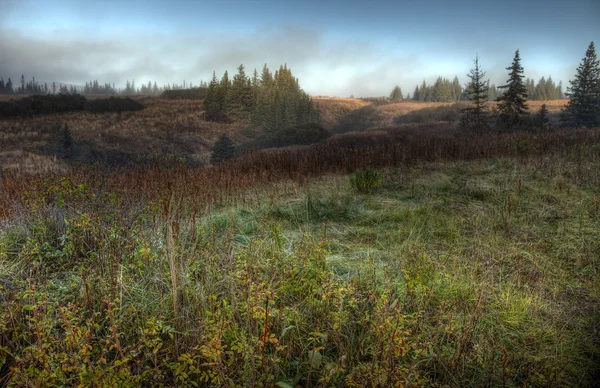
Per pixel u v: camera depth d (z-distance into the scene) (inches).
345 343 85.7
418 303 100.4
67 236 129.5
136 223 135.6
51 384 58.7
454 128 1378.0
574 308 104.7
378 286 111.6
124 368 61.3
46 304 82.0
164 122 2208.4
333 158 392.8
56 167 338.6
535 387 74.8
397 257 140.9
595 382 78.2
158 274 105.3
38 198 157.2
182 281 95.3
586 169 273.9
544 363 81.5
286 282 99.0
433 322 96.3
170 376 75.3
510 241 158.7
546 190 231.3
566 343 90.7
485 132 843.4
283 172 339.0
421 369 79.6
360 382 67.7
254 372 68.2
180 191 201.0
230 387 63.9
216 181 271.7
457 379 75.8
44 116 2032.5
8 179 218.4
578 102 1417.3
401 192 258.4
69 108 2237.9
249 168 355.6
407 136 1149.1
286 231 173.9
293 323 89.8
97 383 56.8
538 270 131.5
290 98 2834.6
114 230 121.6
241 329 80.4
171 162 334.0
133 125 2052.2
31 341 79.0
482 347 84.5
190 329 79.4
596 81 1382.9
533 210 196.7
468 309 103.9
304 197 236.7
